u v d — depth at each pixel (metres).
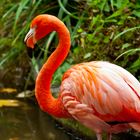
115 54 6.89
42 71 5.61
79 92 5.25
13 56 8.96
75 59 7.42
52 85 7.61
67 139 6.88
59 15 8.11
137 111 5.05
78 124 6.92
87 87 5.21
